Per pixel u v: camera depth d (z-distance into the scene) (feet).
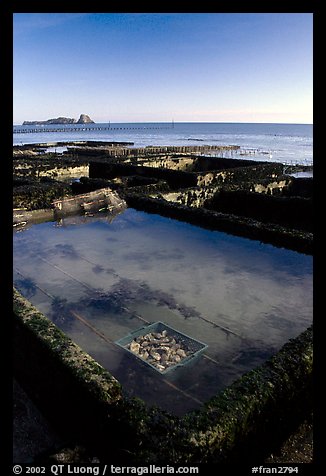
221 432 8.58
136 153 106.32
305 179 42.96
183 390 11.84
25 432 11.92
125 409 9.23
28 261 22.49
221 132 475.72
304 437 11.22
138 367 12.97
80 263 22.17
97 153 100.89
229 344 14.34
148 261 22.35
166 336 14.89
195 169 69.92
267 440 10.15
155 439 8.41
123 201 33.45
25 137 304.91
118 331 15.19
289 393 10.34
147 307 17.08
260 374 10.36
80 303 17.44
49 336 11.90
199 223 28.89
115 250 24.23
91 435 10.19
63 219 31.17
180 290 18.67
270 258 22.59
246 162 61.72
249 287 18.97
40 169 58.90
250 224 25.85
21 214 29.58
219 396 9.54
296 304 17.28
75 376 10.28
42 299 17.84
